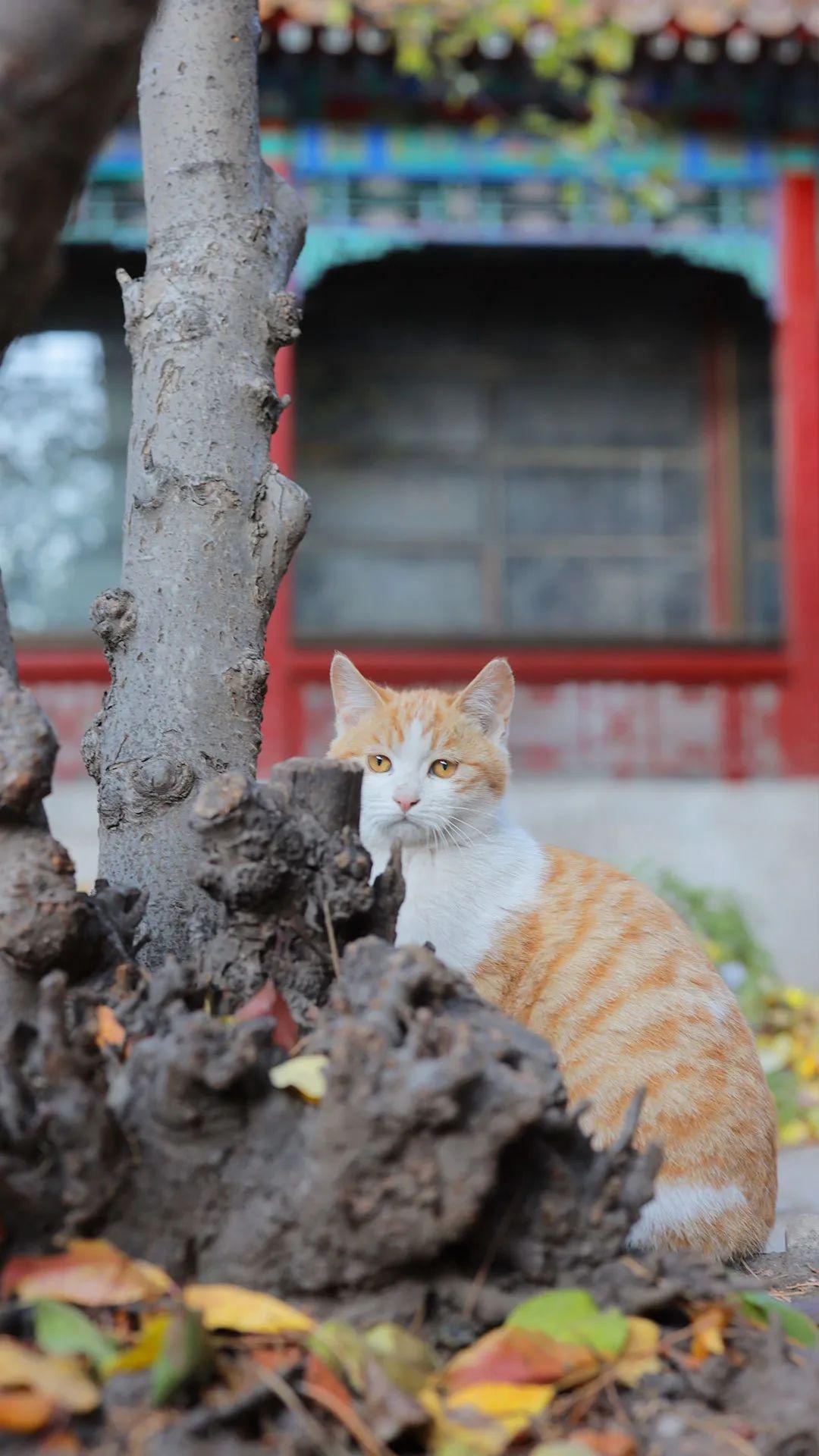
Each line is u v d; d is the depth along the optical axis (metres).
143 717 2.23
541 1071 1.61
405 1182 1.46
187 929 2.15
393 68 8.08
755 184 8.86
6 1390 1.36
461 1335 1.56
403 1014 1.57
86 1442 1.34
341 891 1.85
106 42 1.42
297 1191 1.53
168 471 2.30
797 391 8.85
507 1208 1.59
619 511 10.53
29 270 1.57
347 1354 1.42
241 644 2.29
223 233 2.41
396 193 8.63
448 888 3.06
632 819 8.57
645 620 10.48
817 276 8.87
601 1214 1.63
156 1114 1.55
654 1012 2.77
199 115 2.43
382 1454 1.35
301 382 10.33
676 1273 1.70
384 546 10.34
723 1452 1.42
